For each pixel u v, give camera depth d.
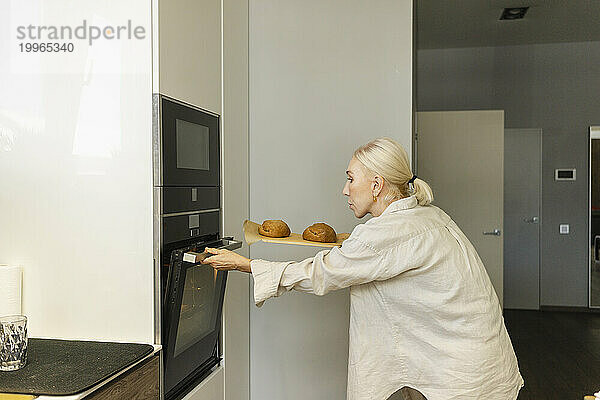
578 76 6.86
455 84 7.05
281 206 3.16
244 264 2.13
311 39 3.11
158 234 2.06
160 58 2.06
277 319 3.19
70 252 2.12
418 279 2.04
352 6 3.07
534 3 5.32
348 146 3.09
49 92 2.11
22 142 2.13
